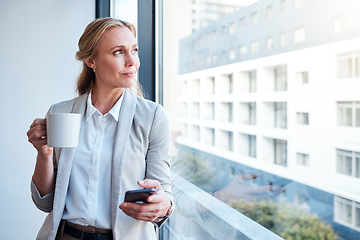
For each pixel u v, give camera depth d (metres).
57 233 0.92
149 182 0.81
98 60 0.94
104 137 0.95
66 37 2.20
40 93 2.18
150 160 0.94
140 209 0.79
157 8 1.71
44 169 0.91
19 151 2.18
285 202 1.13
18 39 2.14
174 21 1.89
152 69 1.65
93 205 0.90
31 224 2.22
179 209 1.53
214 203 1.33
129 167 0.91
